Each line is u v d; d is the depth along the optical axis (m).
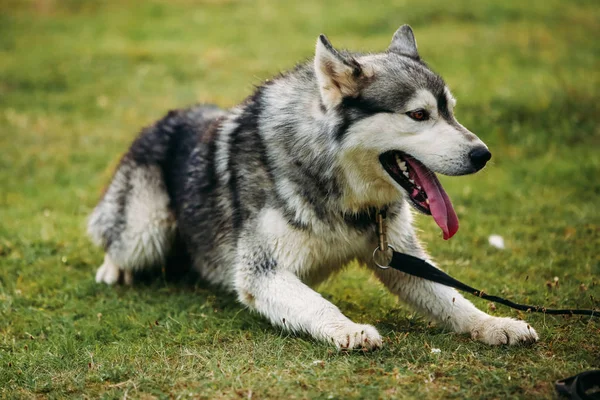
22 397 3.57
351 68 4.04
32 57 13.18
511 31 13.57
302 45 13.37
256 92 4.75
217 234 4.93
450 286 4.42
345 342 3.85
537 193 7.24
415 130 3.99
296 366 3.69
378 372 3.58
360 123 4.04
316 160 4.20
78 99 11.21
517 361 3.70
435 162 3.94
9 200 7.51
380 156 4.13
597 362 3.63
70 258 5.99
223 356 3.90
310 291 4.21
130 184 5.45
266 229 4.38
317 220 4.28
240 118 4.71
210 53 13.13
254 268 4.43
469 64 11.67
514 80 10.57
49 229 6.59
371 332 3.89
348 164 4.16
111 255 5.49
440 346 3.94
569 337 3.99
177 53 13.25
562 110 9.24
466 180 7.78
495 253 5.80
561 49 12.41
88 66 12.68
